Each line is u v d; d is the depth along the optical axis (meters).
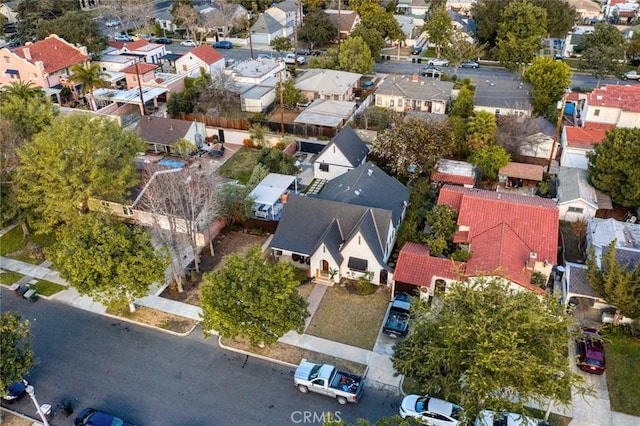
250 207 51.22
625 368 35.53
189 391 35.09
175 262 47.31
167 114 77.19
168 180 46.38
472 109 71.62
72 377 36.38
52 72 82.25
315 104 74.19
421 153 55.31
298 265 46.25
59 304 43.22
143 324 40.91
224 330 34.97
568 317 28.52
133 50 98.50
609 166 50.44
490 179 58.62
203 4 131.88
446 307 29.81
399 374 32.50
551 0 102.31
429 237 46.22
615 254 39.66
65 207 45.12
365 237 42.41
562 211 51.25
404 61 102.31
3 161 47.53
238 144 70.62
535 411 32.56
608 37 87.31
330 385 33.84
